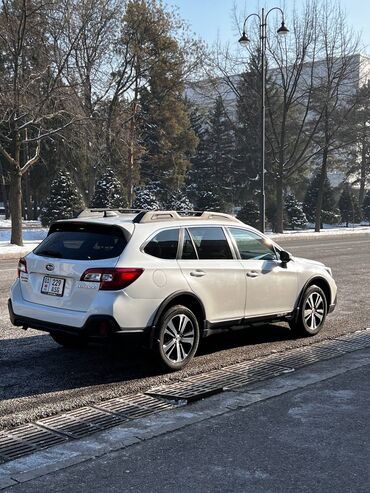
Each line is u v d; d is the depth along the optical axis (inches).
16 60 852.0
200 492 141.7
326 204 2186.3
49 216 1423.5
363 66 1833.2
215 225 270.2
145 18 1423.5
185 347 251.1
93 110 1168.2
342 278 560.1
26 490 143.0
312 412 198.8
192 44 1493.6
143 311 231.0
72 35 1040.2
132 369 250.5
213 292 258.7
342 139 1576.0
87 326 224.2
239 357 273.1
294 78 1481.3
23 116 892.6
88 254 236.1
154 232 243.4
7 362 259.1
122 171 1536.7
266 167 1882.4
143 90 1541.6
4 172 1865.2
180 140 1727.4
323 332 328.5
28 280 251.3
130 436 177.8
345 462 158.7
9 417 192.2
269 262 290.5
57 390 221.3
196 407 204.7
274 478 149.2
